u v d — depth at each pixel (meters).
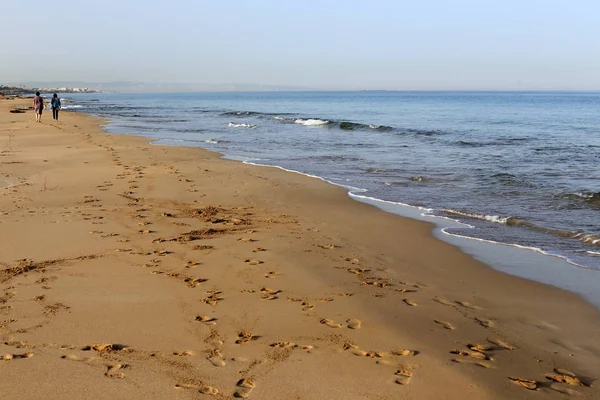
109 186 11.52
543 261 7.07
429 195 11.43
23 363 4.00
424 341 4.59
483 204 10.52
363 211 9.89
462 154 18.20
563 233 8.41
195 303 5.30
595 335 4.82
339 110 60.78
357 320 5.00
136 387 3.69
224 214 9.31
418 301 5.56
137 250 7.01
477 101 104.62
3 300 5.26
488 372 4.06
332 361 4.16
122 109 59.41
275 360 4.15
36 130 25.52
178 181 12.38
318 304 5.37
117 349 4.28
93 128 27.84
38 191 10.77
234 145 21.17
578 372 4.12
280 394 3.65
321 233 8.23
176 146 20.02
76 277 5.96
